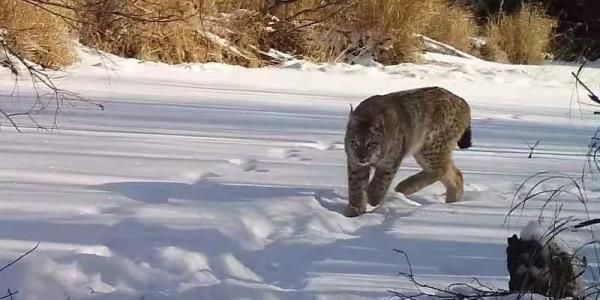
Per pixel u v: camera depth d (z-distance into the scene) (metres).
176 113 7.95
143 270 3.92
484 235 4.64
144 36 12.44
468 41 17.38
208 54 13.38
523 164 6.64
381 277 4.02
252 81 11.35
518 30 17.66
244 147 6.61
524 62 17.56
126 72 10.91
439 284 3.94
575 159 6.93
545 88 13.41
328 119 8.24
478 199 5.56
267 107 8.78
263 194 5.14
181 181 5.36
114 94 8.76
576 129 8.73
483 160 6.78
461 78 13.92
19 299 3.67
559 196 5.42
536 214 5.02
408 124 5.64
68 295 3.70
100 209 4.63
